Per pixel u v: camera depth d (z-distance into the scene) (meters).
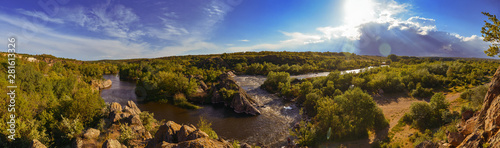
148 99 61.03
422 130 33.50
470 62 107.06
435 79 68.62
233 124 44.06
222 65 169.88
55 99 38.50
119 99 61.88
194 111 52.56
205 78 89.56
